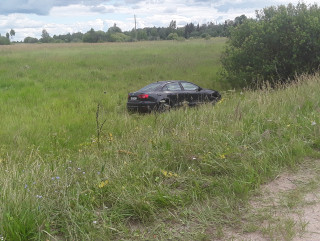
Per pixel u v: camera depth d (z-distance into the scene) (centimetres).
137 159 553
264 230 357
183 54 3816
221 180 473
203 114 859
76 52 4272
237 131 652
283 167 527
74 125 1202
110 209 404
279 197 436
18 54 3953
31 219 357
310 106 818
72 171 489
